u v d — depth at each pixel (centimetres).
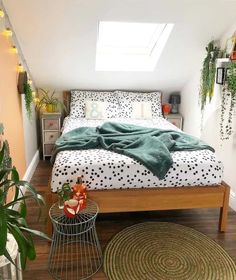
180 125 417
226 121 281
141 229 234
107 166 213
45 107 397
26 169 317
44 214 245
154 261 197
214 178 223
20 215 139
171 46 325
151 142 243
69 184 208
